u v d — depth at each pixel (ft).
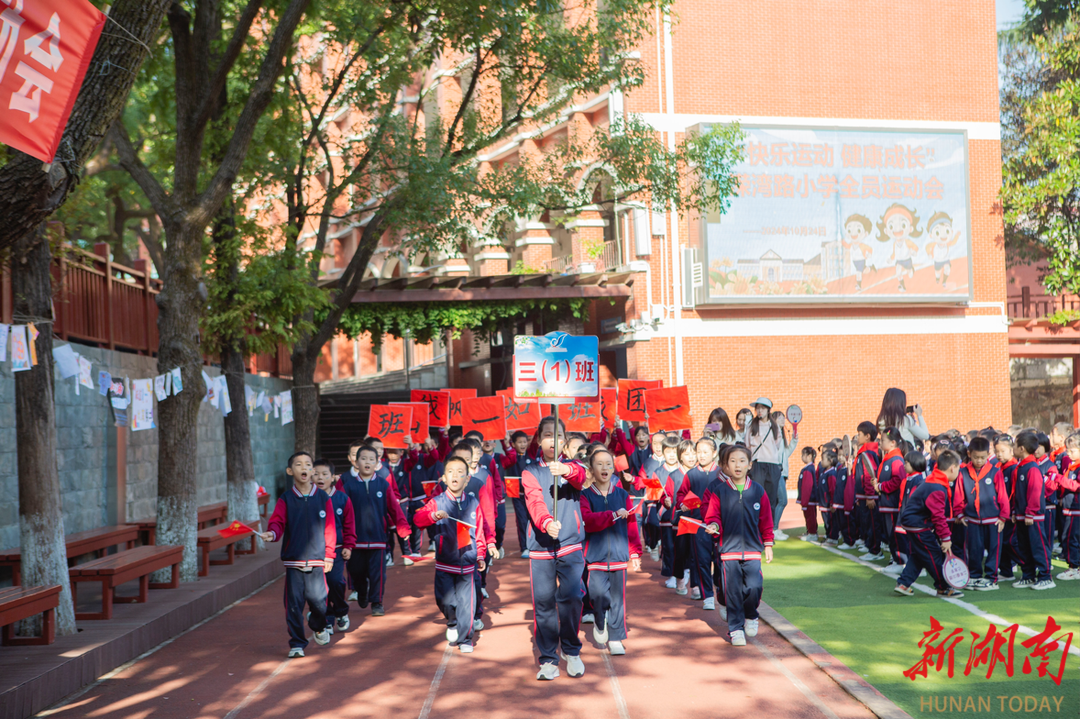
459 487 28.27
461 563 28.22
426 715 22.09
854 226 84.99
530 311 87.30
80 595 36.70
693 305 83.41
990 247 90.89
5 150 24.49
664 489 38.83
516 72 61.16
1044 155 90.74
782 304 83.97
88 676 25.62
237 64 49.39
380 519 34.94
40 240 28.45
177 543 38.78
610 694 23.41
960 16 90.63
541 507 24.75
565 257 95.71
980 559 36.55
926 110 89.25
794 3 86.48
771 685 23.88
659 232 83.05
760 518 28.53
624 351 89.30
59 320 40.47
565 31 61.05
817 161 84.38
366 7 57.77
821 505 51.39
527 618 33.27
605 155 65.41
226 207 48.83
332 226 138.41
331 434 96.32
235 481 49.80
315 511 28.73
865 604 33.78
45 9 16.65
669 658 26.86
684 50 83.82
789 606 33.65
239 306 47.09
